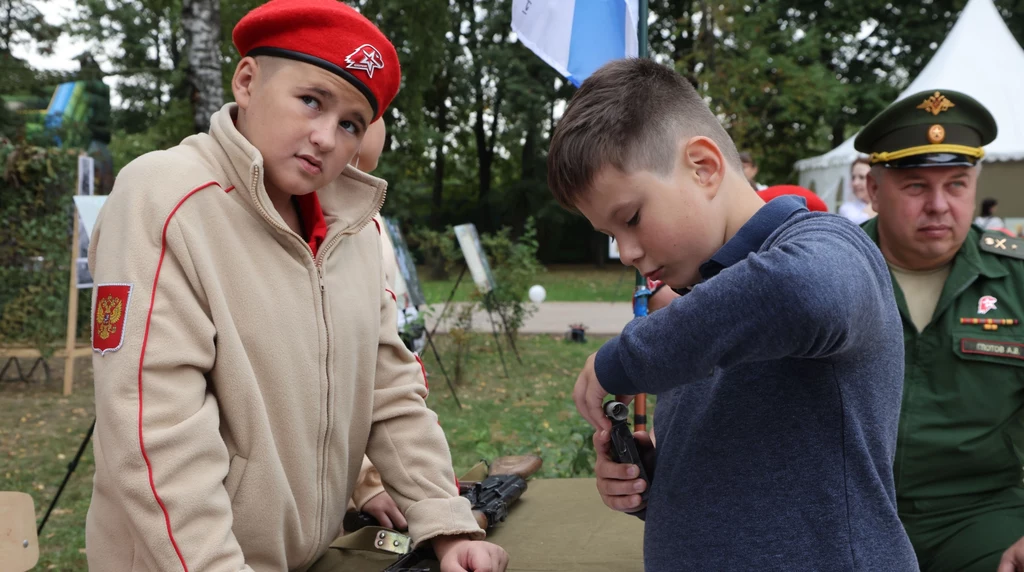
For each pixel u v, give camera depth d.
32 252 6.53
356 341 1.48
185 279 1.26
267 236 1.36
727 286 0.94
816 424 1.06
